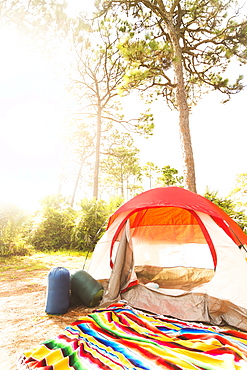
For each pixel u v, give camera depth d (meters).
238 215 10.55
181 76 9.70
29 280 5.74
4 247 9.52
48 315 3.67
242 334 2.95
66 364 2.31
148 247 5.68
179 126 9.39
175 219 5.64
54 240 11.70
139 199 4.52
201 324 3.26
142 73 8.89
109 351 2.55
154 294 4.02
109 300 4.06
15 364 2.44
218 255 3.74
